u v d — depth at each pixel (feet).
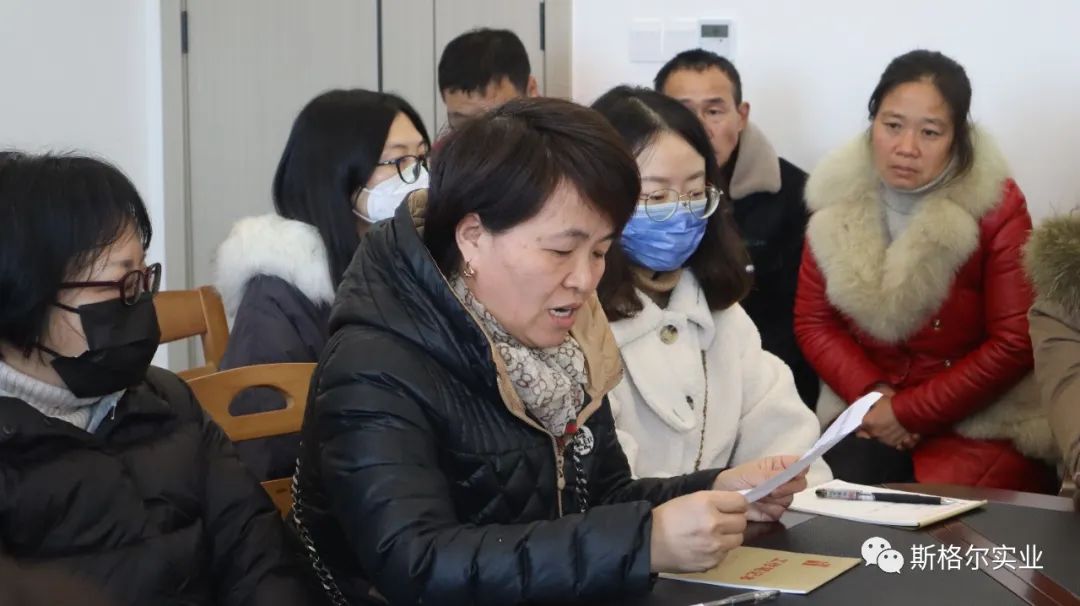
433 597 4.52
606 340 5.73
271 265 7.88
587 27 12.77
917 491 6.15
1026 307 9.20
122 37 12.20
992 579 4.63
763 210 11.10
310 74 13.00
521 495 5.13
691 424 7.13
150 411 5.20
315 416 5.02
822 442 4.83
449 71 11.39
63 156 5.03
